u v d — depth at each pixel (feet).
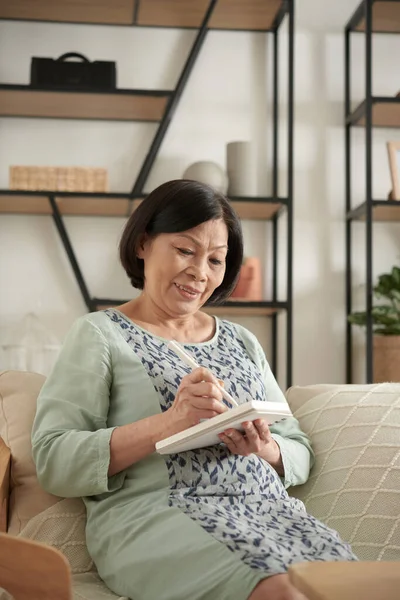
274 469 6.58
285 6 13.73
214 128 14.51
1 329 13.96
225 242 6.79
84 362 6.29
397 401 7.07
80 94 13.19
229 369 6.63
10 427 6.54
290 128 13.74
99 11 13.76
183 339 6.80
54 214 13.24
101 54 14.30
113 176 14.26
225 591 5.12
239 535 5.37
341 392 7.27
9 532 6.21
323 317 14.55
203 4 13.50
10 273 14.06
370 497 6.58
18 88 12.98
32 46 14.19
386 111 13.97
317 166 14.66
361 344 14.57
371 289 13.35
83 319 6.54
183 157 14.44
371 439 6.84
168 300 6.64
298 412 7.32
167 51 14.43
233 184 13.78
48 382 6.35
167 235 6.59
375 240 14.76
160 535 5.59
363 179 14.79
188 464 5.98
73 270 13.64
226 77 14.56
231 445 5.91
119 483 6.02
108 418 6.31
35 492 6.30
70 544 6.13
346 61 14.70
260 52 14.62
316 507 6.72
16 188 13.20
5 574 4.33
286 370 13.88
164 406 6.20
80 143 14.24
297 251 14.56
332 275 14.61
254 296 13.79
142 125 14.35
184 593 5.29
